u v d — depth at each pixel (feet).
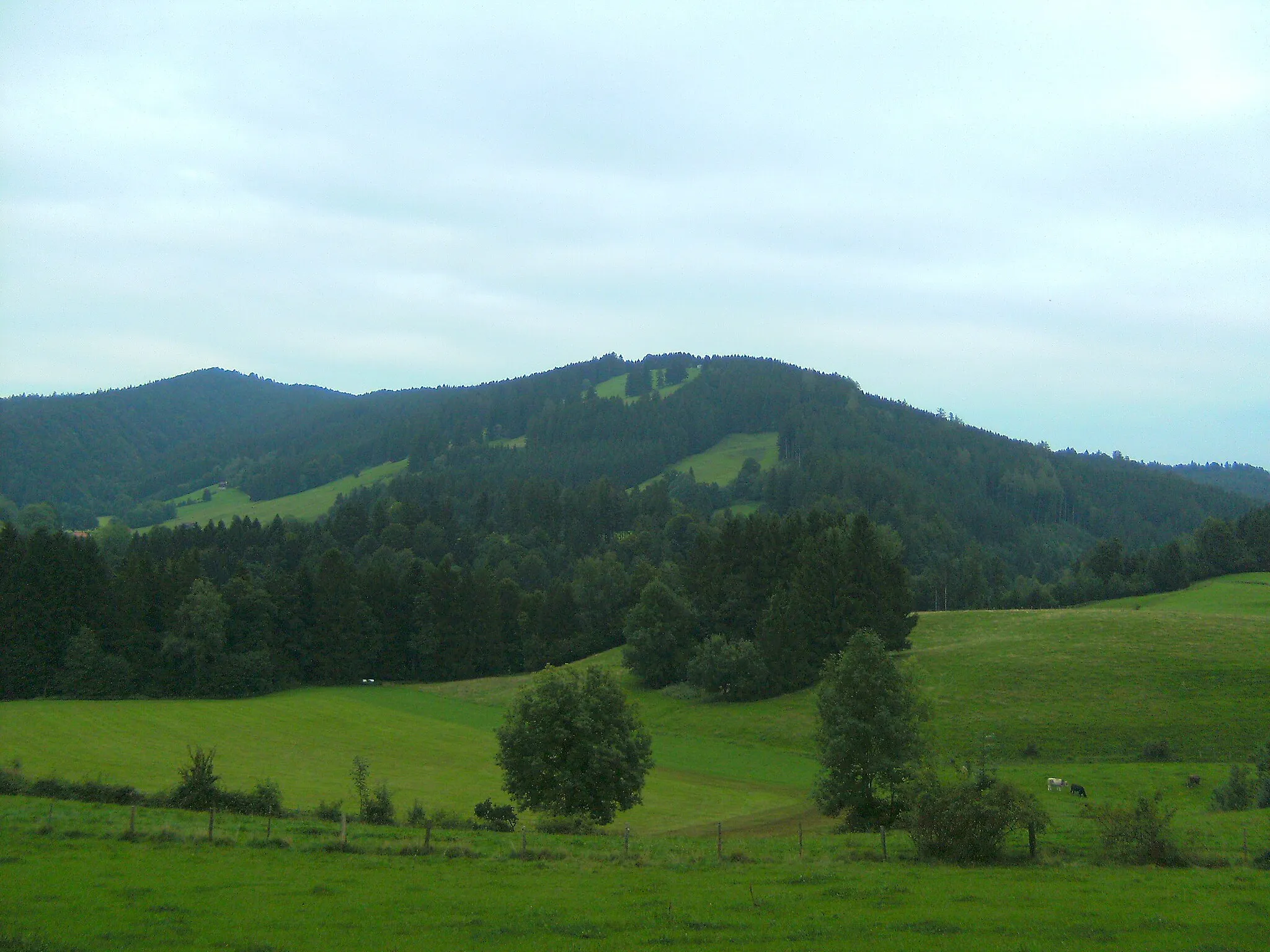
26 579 346.54
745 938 66.49
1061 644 311.06
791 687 326.65
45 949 61.67
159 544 560.20
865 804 141.90
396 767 238.07
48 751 236.22
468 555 628.28
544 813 153.58
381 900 78.33
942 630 370.73
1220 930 66.85
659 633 368.68
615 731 154.61
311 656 411.75
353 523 638.94
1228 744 222.69
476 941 65.77
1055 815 148.05
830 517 467.11
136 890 78.95
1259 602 437.99
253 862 94.32
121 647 360.07
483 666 446.60
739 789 216.54
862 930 68.03
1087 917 71.36
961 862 100.99
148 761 229.04
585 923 70.18
